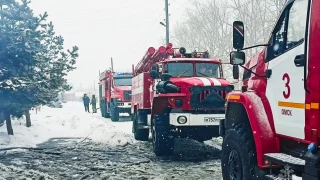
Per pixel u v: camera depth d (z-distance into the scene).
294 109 4.03
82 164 8.48
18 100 11.34
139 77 12.16
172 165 8.16
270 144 4.47
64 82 12.73
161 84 9.12
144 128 11.86
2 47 10.24
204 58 10.34
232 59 4.79
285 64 4.25
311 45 3.62
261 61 5.00
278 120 4.41
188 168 7.77
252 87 5.16
